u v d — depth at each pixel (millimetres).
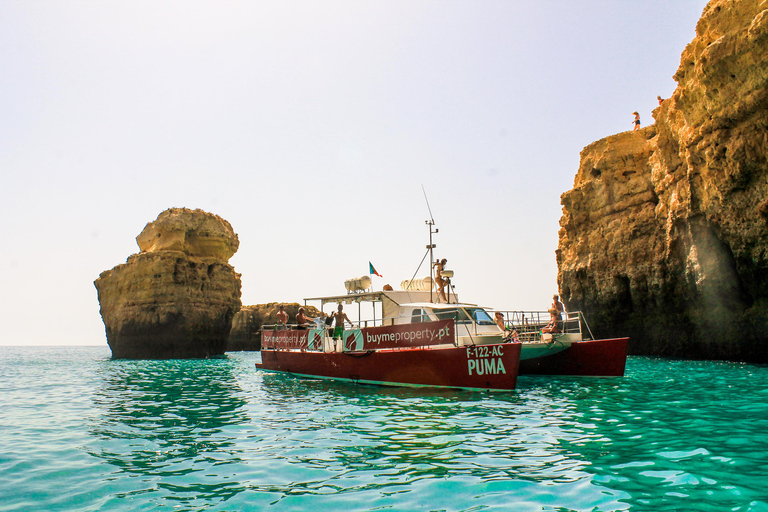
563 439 7508
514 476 5715
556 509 4652
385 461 6543
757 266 20672
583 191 33844
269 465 6480
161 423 9766
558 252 37812
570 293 35156
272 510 4836
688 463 5984
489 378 12641
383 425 9000
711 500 4730
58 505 5137
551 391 13133
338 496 5191
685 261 25609
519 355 12094
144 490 5555
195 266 47469
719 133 20969
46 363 36844
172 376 22312
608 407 10297
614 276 30984
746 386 13273
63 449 7605
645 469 5812
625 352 15289
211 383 18375
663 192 27828
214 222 50906
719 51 19594
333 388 15047
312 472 6109
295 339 19781
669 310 28000
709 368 19266
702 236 23859
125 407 12109
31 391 16250
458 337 14516
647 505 4660
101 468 6512
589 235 33531
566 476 5652
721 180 21234
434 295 18422
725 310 24094
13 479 6039
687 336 27141
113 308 47562
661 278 27656
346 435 8227
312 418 9977
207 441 8031
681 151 24703
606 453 6598
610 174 32344
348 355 16375
